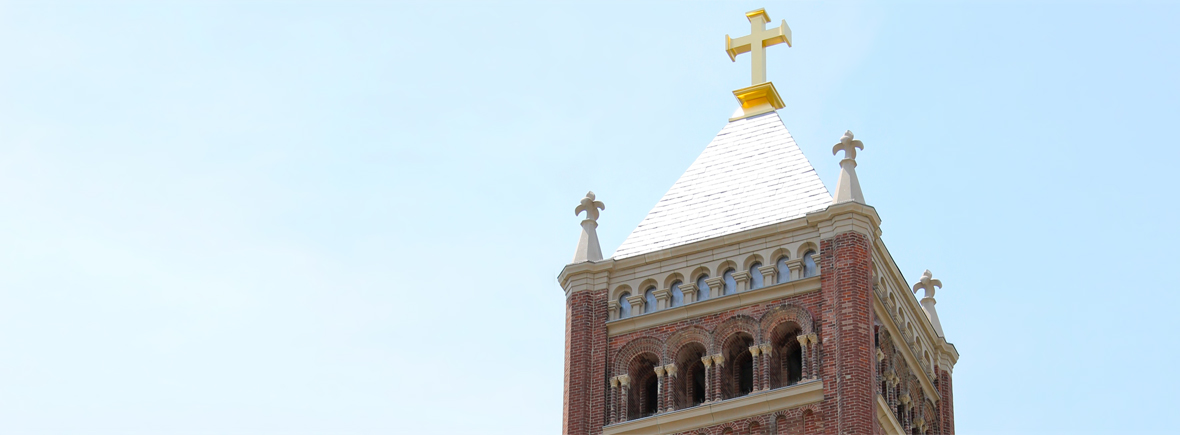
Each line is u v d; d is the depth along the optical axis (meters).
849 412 72.62
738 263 78.50
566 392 78.06
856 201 77.56
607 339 79.00
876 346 76.25
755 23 91.62
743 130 87.12
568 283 81.06
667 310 78.38
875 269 78.56
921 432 80.19
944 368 84.25
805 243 77.88
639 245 81.44
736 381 77.12
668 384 76.62
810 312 75.81
